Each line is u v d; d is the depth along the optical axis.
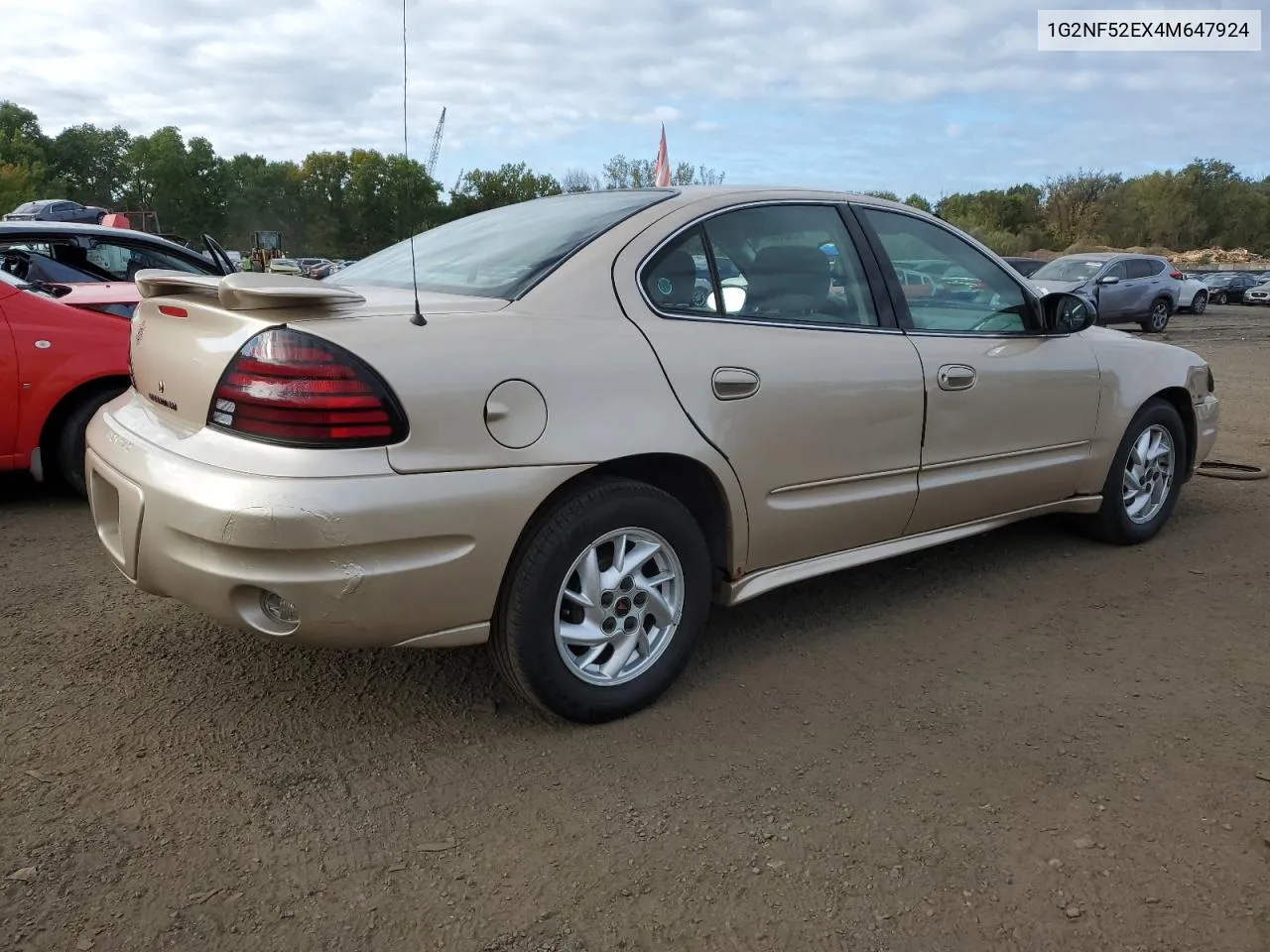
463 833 2.23
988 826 2.29
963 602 3.74
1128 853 2.19
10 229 5.98
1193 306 27.06
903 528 3.48
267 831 2.22
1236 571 4.13
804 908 2.00
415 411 2.26
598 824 2.28
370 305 2.45
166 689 2.88
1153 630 3.48
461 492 2.32
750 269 3.07
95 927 1.89
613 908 1.99
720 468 2.82
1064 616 3.61
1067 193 71.06
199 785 2.39
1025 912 2.00
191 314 2.46
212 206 81.38
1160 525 4.55
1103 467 4.18
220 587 2.25
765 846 2.20
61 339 4.61
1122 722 2.79
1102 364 4.10
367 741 2.62
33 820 2.21
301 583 2.20
